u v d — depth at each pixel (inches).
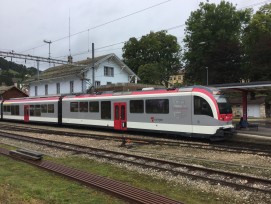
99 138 888.9
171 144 742.5
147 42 3006.9
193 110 826.8
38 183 421.1
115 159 563.2
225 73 2444.6
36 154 572.4
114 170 501.4
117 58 2103.8
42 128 1312.7
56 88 2188.7
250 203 335.0
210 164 533.0
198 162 549.6
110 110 1080.2
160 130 906.1
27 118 1590.8
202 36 2522.1
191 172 464.4
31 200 331.9
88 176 435.2
